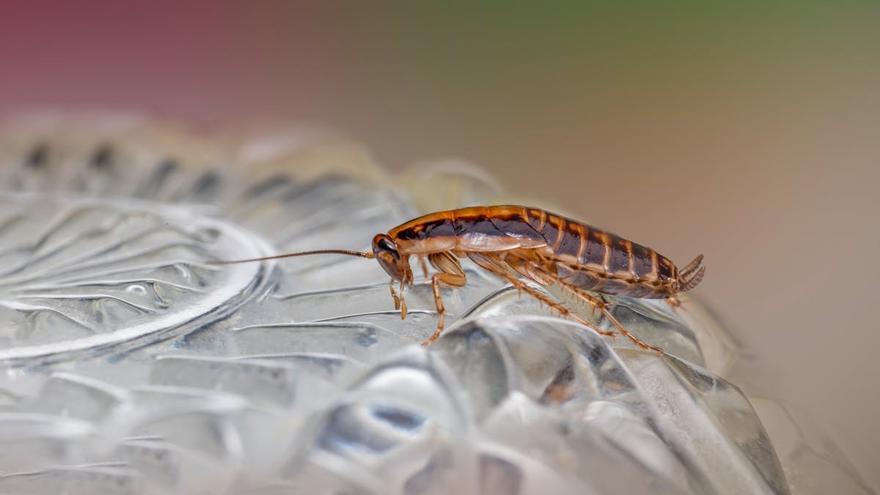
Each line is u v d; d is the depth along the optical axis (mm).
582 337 78
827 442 80
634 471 76
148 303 80
